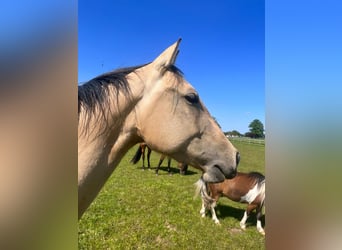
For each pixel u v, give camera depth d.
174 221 5.70
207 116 2.04
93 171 1.67
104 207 6.26
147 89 1.85
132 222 5.46
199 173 11.64
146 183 9.01
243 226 5.73
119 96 1.77
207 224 5.71
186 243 4.76
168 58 1.90
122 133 1.81
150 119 1.85
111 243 4.46
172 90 1.89
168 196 7.52
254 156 11.45
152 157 16.23
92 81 1.76
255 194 5.69
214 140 2.02
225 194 5.91
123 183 8.91
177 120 1.89
